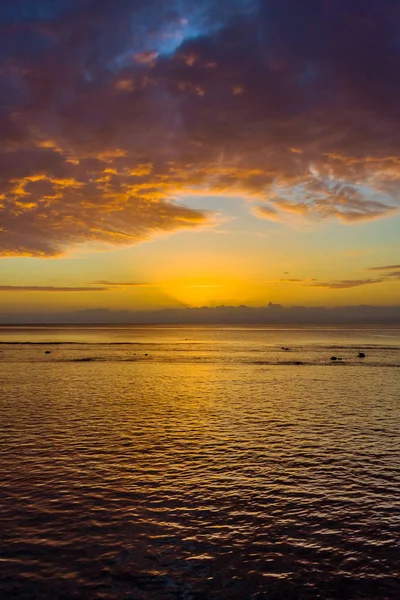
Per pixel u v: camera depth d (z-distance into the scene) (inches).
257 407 1475.1
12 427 1189.1
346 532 639.1
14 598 496.4
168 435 1118.4
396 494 763.4
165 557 576.1
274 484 804.0
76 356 3494.1
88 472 853.8
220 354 3796.8
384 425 1225.4
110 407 1466.5
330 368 2650.1
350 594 511.8
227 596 506.3
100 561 565.0
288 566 560.4
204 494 759.1
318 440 1077.8
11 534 622.8
